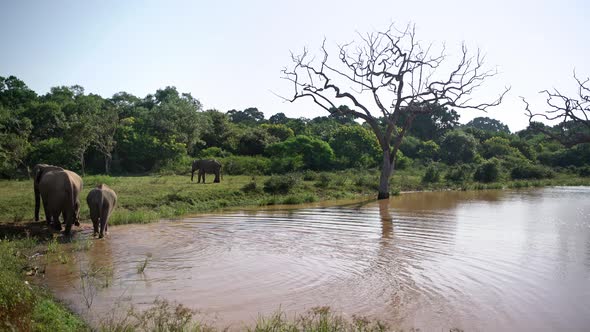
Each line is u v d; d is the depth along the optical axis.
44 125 50.19
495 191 35.06
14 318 6.90
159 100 74.12
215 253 12.66
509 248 13.40
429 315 8.20
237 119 96.12
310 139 45.38
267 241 14.32
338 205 24.86
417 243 14.10
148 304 8.70
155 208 21.30
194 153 53.09
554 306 8.66
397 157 50.09
